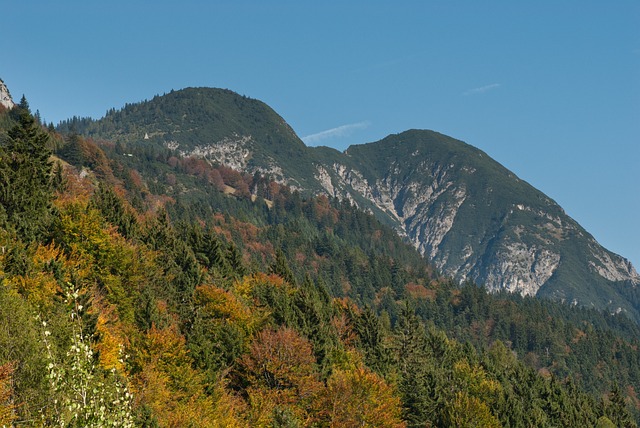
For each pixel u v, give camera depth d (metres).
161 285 79.62
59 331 32.88
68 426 19.05
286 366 64.00
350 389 64.94
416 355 102.25
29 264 52.69
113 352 47.91
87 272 65.19
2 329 29.38
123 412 19.92
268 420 55.94
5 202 74.31
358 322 101.25
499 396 92.94
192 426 47.59
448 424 77.50
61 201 97.69
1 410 24.95
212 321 69.31
